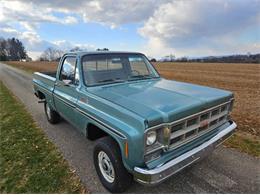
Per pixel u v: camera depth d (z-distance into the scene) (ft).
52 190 9.69
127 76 13.00
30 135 16.07
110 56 12.76
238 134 15.67
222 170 10.89
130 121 7.64
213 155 12.40
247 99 30.32
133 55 13.97
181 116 7.93
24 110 23.36
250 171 10.79
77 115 11.53
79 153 13.12
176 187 9.64
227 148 13.30
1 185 10.12
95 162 10.08
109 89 10.69
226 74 82.84
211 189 9.48
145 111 7.65
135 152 7.34
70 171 11.14
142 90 10.45
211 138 9.47
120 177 8.67
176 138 8.09
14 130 17.16
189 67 141.08
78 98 11.41
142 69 14.15
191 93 10.08
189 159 8.11
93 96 10.03
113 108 8.52
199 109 8.64
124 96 9.41
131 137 7.35
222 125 10.70
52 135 16.02
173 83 12.51
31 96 31.50
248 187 9.59
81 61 11.73
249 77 69.62
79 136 15.79
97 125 9.42
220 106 10.00
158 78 14.14
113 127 8.27
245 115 21.02
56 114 17.85
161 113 7.55
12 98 30.04
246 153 12.65
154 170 7.24
